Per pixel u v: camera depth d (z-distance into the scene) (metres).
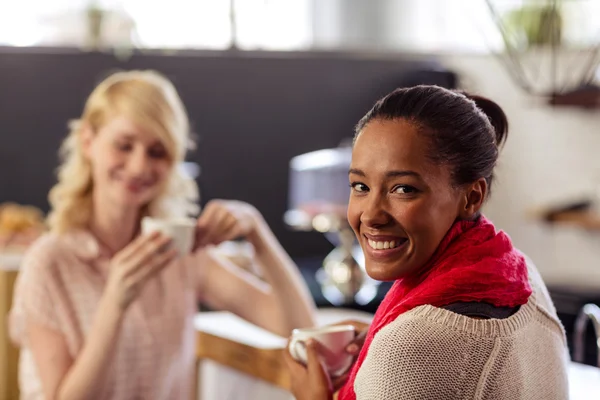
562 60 4.23
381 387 1.10
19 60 5.05
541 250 4.68
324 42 5.50
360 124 1.22
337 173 4.13
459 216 1.21
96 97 2.18
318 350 1.45
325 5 5.48
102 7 5.07
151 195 2.19
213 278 2.34
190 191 2.31
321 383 1.40
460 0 5.24
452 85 5.01
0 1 5.04
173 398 2.22
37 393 2.06
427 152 1.15
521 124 4.73
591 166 4.37
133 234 2.22
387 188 1.16
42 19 5.11
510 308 1.18
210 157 5.33
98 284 2.12
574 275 4.50
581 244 4.46
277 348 1.99
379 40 5.50
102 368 1.94
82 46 5.10
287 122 5.39
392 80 5.36
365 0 5.49
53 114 5.11
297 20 5.46
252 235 2.25
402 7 5.46
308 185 4.23
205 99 5.29
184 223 1.95
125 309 1.94
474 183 1.19
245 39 5.35
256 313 2.31
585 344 2.90
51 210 5.15
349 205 1.22
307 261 5.34
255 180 5.39
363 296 3.76
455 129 1.16
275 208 5.43
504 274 1.18
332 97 5.41
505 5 4.11
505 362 1.12
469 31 5.16
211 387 2.34
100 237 2.18
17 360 2.90
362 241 1.21
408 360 1.09
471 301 1.14
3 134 5.07
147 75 2.21
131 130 2.13
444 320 1.11
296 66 5.36
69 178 2.19
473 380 1.10
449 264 1.18
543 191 4.63
